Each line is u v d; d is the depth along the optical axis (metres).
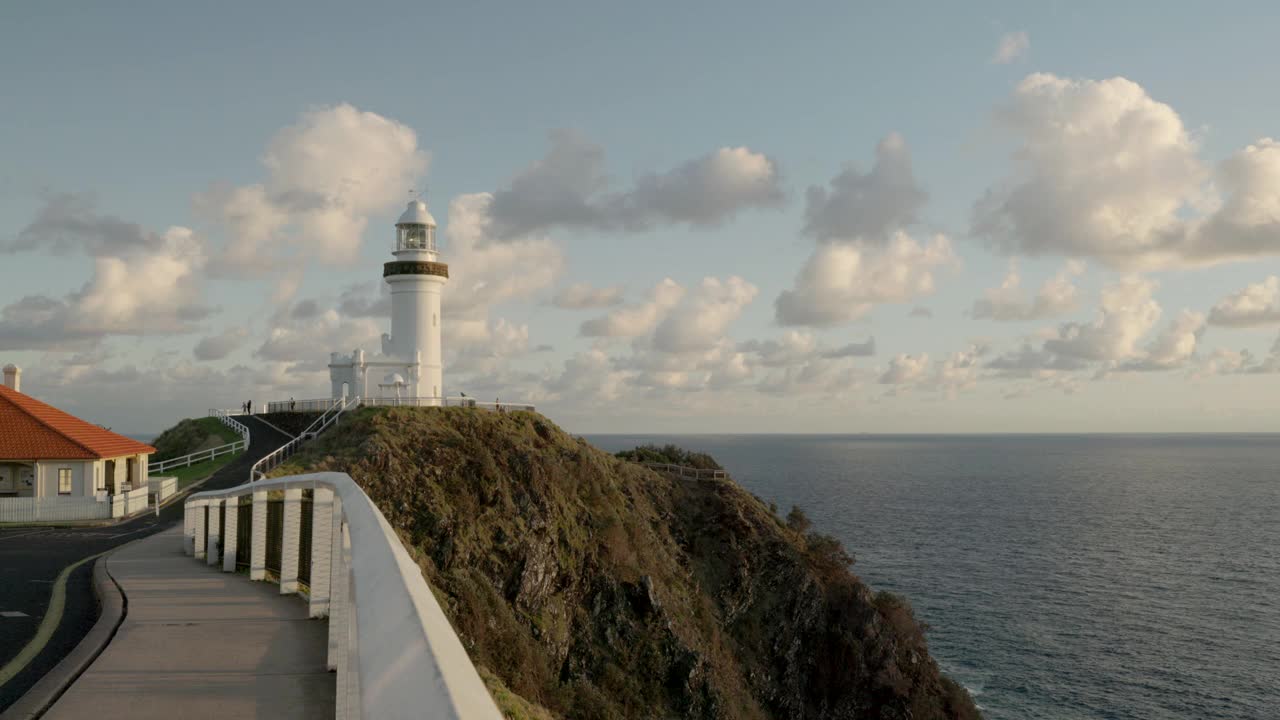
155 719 7.05
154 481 45.00
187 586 13.38
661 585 56.19
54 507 33.97
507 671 38.78
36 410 44.31
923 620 82.81
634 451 79.75
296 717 7.14
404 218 76.12
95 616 12.38
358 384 73.75
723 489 71.00
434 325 76.56
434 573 39.22
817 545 70.38
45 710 7.29
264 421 72.06
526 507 51.16
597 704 44.91
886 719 61.22
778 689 60.97
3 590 14.78
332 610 8.36
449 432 54.75
